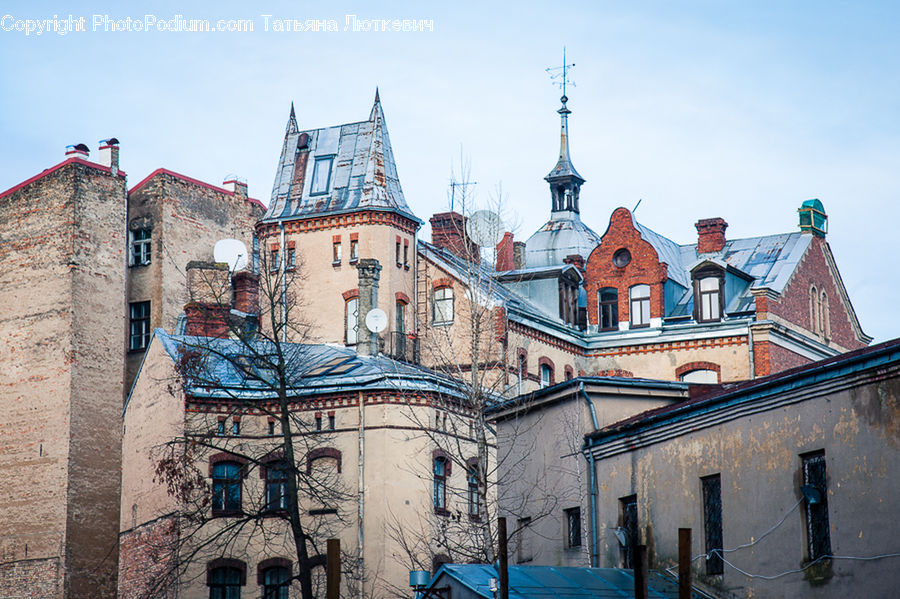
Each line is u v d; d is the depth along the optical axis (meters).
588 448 33.06
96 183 62.50
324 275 58.34
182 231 65.62
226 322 47.31
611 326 62.97
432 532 47.88
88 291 61.16
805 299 63.59
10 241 62.50
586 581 29.28
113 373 61.44
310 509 48.16
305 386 48.97
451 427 49.88
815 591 25.56
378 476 47.94
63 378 59.69
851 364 25.05
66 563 57.66
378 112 61.00
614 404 34.62
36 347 60.69
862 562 24.59
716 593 28.17
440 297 58.34
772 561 26.70
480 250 49.12
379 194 58.69
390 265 57.66
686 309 62.59
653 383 34.47
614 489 32.03
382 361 52.66
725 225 65.88
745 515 27.56
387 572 46.84
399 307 57.88
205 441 48.12
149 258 64.69
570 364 61.31
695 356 60.62
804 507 26.17
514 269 65.94
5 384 60.97
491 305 56.41
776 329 59.88
